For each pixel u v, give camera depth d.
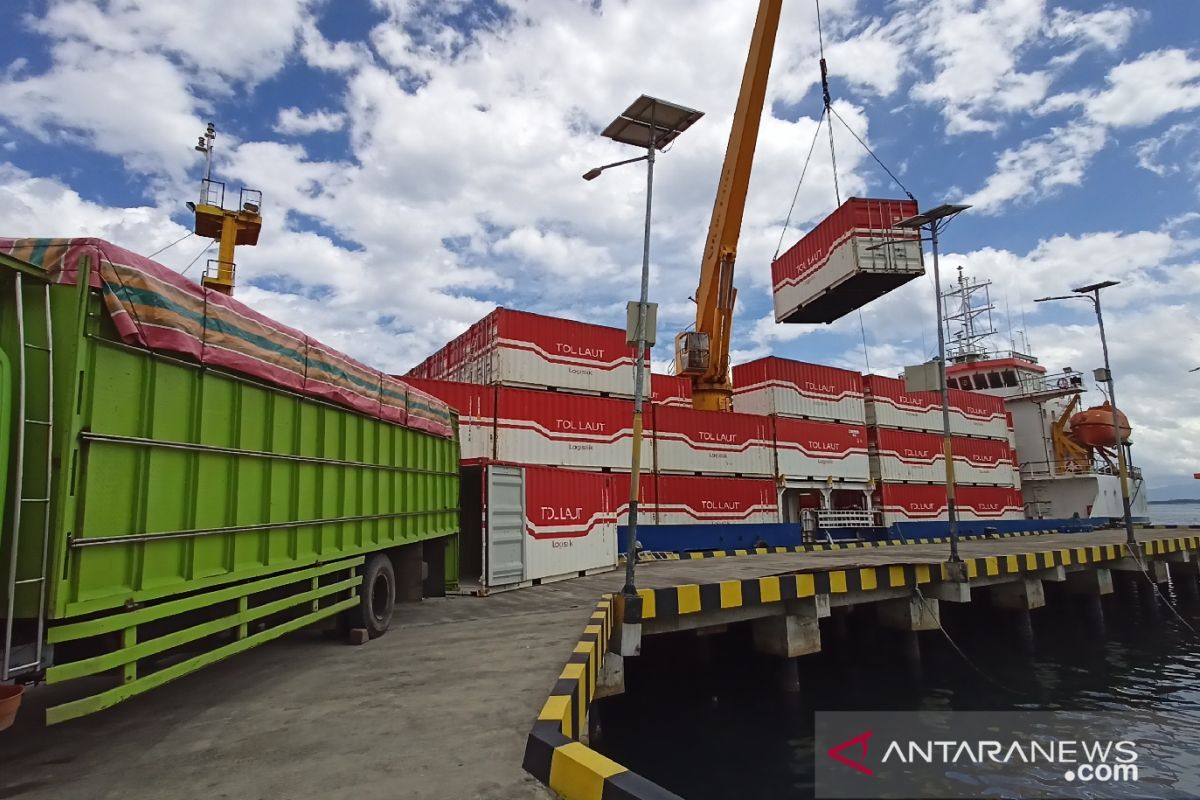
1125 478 20.91
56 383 3.77
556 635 8.30
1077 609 19.92
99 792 3.64
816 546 25.09
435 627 9.16
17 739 4.57
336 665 6.82
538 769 3.85
